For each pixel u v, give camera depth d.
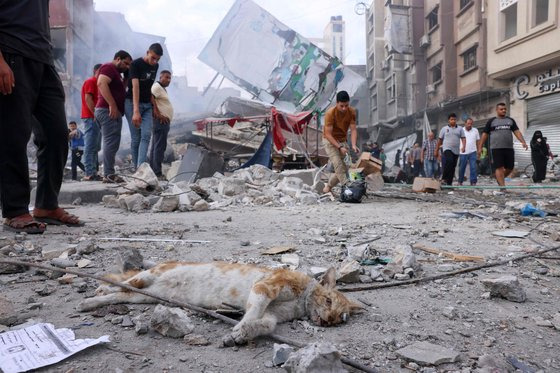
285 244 4.11
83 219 5.57
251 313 2.02
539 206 7.21
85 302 2.35
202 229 4.91
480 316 2.40
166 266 2.43
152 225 5.15
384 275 3.12
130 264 2.80
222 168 10.43
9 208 4.25
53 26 25.59
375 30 38.03
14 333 1.99
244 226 5.16
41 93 4.30
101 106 7.79
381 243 4.25
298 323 2.21
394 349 1.97
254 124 14.77
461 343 2.06
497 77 21.69
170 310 2.07
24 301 2.50
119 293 2.42
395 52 30.34
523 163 20.56
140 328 2.05
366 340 2.05
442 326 2.25
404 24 30.36
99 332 2.08
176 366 1.77
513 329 2.23
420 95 30.28
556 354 1.96
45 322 2.18
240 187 8.37
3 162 4.14
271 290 2.10
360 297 2.69
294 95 22.72
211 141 14.20
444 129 12.05
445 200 8.34
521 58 19.73
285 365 1.69
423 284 2.97
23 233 4.15
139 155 8.47
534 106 20.39
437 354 1.88
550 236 4.58
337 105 7.99
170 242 4.12
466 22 24.09
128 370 1.73
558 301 2.67
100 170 15.10
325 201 8.13
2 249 3.46
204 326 2.16
